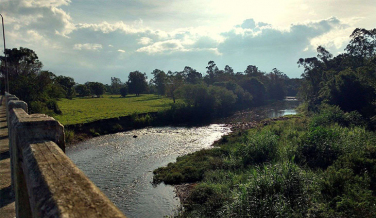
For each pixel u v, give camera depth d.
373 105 26.44
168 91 61.44
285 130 23.11
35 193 1.35
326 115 23.22
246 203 8.64
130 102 61.78
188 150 22.05
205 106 45.28
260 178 9.90
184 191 13.05
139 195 13.07
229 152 17.78
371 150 12.27
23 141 2.29
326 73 47.19
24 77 32.19
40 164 1.66
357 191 8.95
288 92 109.31
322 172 11.34
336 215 7.86
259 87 72.31
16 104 6.18
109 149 22.70
